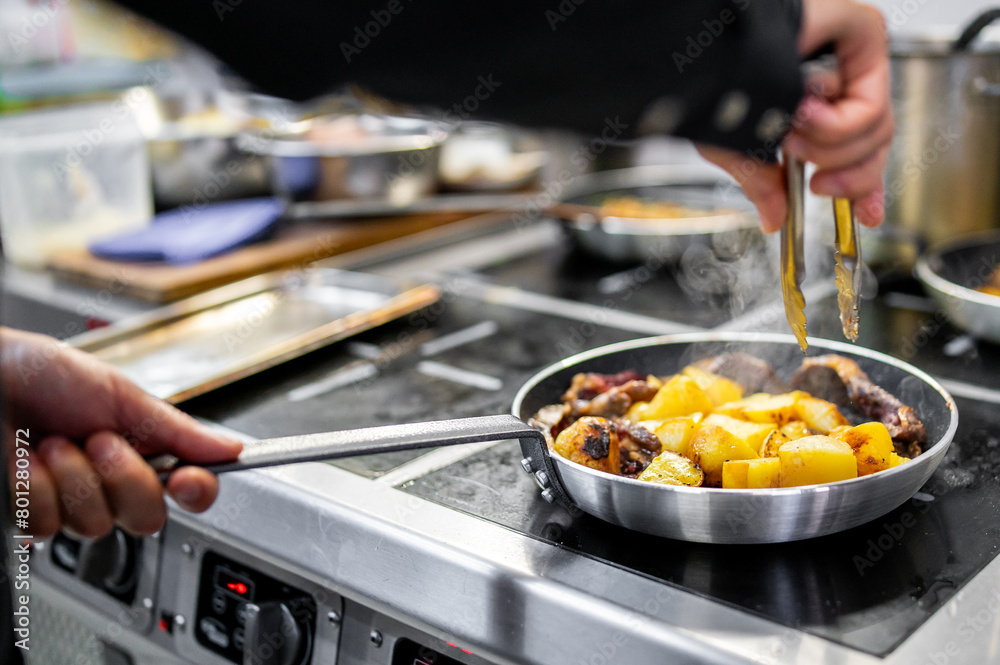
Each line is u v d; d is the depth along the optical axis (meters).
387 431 0.62
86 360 0.69
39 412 0.68
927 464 0.65
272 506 0.80
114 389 0.69
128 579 0.91
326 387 1.08
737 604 0.60
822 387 0.84
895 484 0.64
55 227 1.84
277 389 1.08
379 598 0.73
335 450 0.59
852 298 0.77
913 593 0.60
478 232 1.82
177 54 2.18
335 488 0.79
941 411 0.76
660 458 0.71
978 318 1.02
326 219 1.92
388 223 1.87
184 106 2.04
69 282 1.74
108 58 2.46
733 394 0.84
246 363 1.07
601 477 0.65
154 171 1.95
